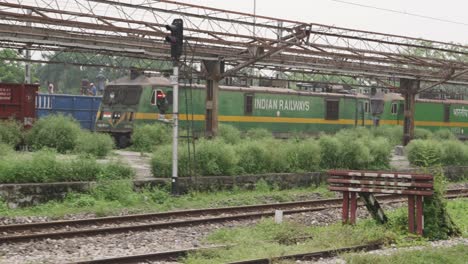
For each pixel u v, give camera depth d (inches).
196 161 863.1
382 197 863.1
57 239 519.5
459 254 471.5
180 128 1453.0
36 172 735.1
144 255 436.5
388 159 1154.0
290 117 1705.2
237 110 1587.1
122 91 1455.5
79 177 772.6
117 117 1449.3
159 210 705.6
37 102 1708.9
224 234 542.9
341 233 525.3
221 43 1083.9
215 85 1192.2
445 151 1256.2
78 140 1125.7
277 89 1696.6
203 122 1504.7
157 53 1092.5
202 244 514.3
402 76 1507.1
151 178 821.9
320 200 802.8
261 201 811.4
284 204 762.8
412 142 1247.5
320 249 480.7
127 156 1213.7
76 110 1793.8
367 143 1145.4
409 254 456.8
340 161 1062.4
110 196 740.7
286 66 1259.8
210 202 768.9
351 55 1234.6
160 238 539.5
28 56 1316.4
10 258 439.5
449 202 773.9
